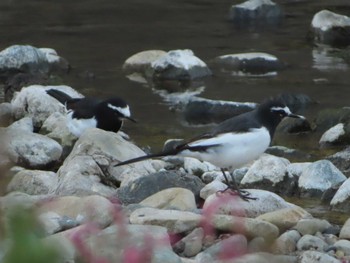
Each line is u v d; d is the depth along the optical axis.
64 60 20.00
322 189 12.23
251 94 18.05
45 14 24.47
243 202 10.45
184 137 15.57
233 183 10.93
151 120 16.56
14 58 19.62
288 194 12.39
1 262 5.05
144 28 23.25
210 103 16.92
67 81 19.05
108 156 12.27
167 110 17.22
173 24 23.61
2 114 16.27
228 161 10.58
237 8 23.86
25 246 4.35
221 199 9.70
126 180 11.84
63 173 11.91
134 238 8.25
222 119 16.70
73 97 16.44
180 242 9.13
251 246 9.12
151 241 8.08
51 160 13.73
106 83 18.98
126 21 23.89
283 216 9.90
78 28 23.20
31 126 15.54
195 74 19.28
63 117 15.38
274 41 22.05
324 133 15.23
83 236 8.18
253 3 23.89
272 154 14.33
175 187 11.10
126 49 21.44
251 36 22.52
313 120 16.31
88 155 12.29
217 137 10.51
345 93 17.94
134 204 10.24
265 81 19.02
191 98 17.22
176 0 25.89
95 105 14.62
